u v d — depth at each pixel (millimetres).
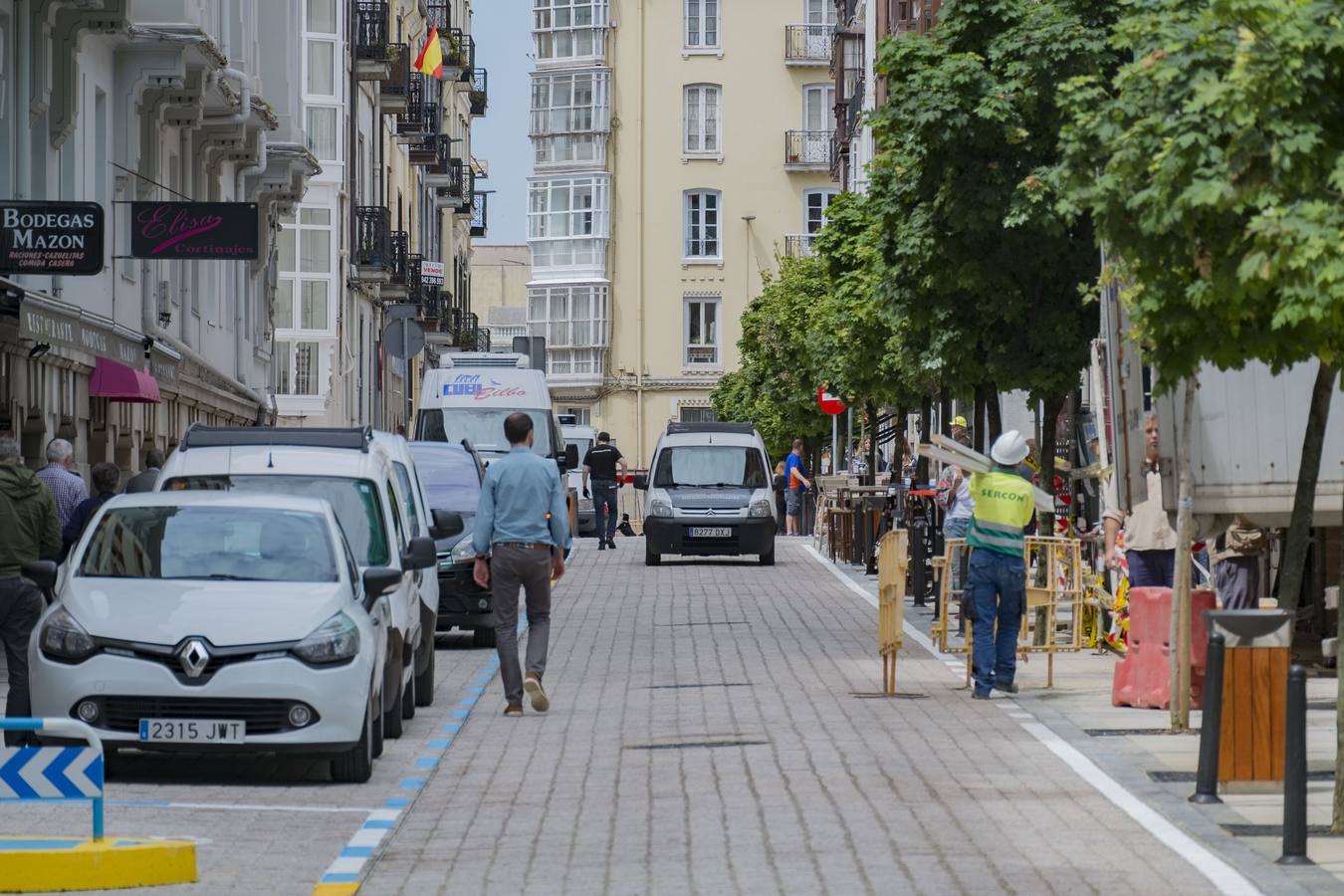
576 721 34969
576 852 22688
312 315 109250
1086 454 62156
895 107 48594
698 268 186875
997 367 50219
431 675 37531
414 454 52781
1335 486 39781
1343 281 21484
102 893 20594
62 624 27922
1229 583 40625
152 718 27344
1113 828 23766
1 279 42062
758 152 187000
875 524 74938
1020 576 37469
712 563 84188
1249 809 24984
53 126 57594
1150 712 35000
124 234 66500
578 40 187250
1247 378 39531
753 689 39125
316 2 109250
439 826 24672
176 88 67000
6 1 53719
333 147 109625
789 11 186875
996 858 21922
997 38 48594
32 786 20828
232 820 25047
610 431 187250
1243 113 22672
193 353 74000
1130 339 27547
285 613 28047
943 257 49531
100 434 64312
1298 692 21594
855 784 27344
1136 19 26172
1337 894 19828
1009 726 33344
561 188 188250
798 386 130000
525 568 36125
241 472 33625
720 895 20125
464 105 171750
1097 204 25438
